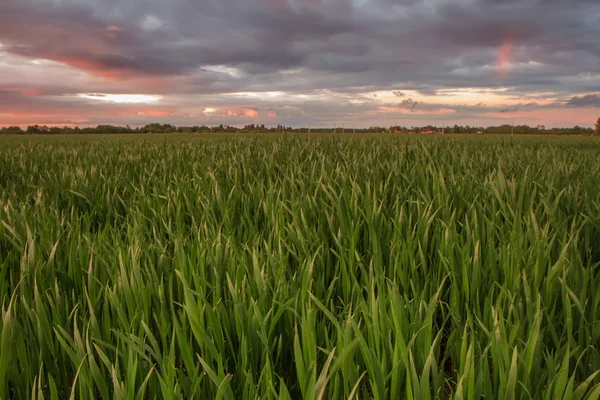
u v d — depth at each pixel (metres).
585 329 2.11
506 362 1.66
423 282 2.84
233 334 2.14
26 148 13.83
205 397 1.82
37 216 3.73
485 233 3.39
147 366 1.98
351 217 3.63
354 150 8.95
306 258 2.62
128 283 2.26
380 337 1.79
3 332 1.71
